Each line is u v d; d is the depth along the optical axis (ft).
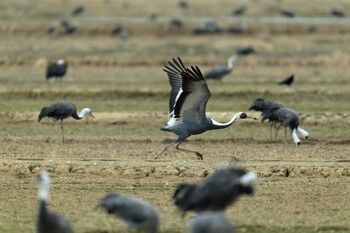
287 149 101.96
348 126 125.08
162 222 64.44
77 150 98.73
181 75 83.56
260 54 216.95
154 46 230.07
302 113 130.41
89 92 151.33
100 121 125.80
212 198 56.13
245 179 55.01
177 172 84.74
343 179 83.35
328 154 97.96
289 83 154.61
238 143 107.34
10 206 70.54
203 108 86.07
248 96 152.05
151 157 94.17
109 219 65.57
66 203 71.41
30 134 113.60
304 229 63.87
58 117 109.70
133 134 114.73
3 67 194.39
